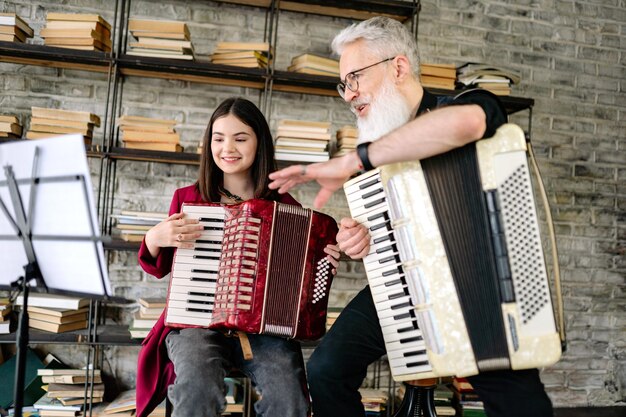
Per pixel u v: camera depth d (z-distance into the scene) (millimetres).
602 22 3117
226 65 2447
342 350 1732
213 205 1780
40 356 2605
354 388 1750
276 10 2697
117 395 2623
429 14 2932
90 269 1417
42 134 2324
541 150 3061
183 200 2016
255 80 2623
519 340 1398
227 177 2035
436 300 1460
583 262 3078
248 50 2490
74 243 1392
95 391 2426
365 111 1716
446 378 2789
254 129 2004
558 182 3072
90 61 2471
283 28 2811
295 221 1768
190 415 1580
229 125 1937
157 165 2715
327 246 1797
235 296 1719
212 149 1967
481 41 2990
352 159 1406
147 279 2705
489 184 1403
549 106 3068
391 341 1547
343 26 2871
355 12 2787
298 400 1672
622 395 3080
